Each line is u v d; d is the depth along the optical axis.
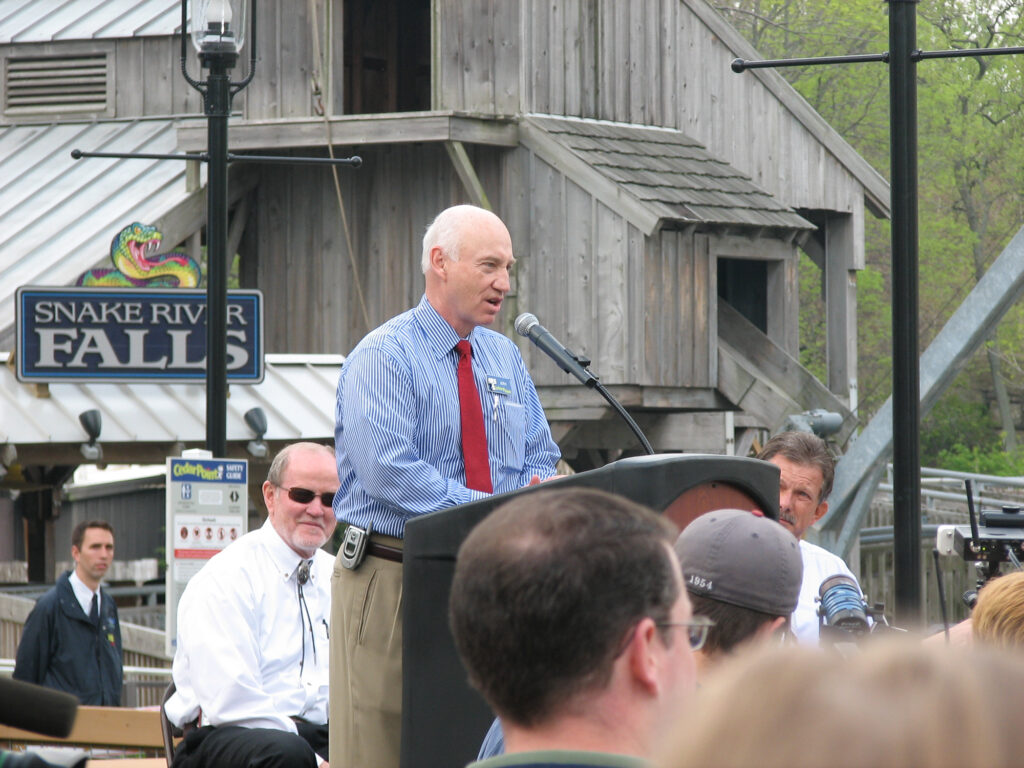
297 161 16.41
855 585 6.87
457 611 3.56
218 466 14.99
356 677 7.43
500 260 7.98
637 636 3.45
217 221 14.19
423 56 34.16
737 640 4.81
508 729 3.56
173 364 23.45
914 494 10.09
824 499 9.81
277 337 30.14
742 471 5.81
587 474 5.76
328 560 10.84
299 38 27.92
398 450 7.50
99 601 17.17
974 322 20.98
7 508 36.25
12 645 23.64
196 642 9.95
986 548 8.20
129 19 32.94
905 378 10.15
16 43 33.19
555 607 3.39
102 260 26.36
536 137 27.06
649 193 26.58
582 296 26.83
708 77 30.38
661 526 3.61
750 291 30.92
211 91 14.24
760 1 60.22
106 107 32.69
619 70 28.81
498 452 8.05
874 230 62.72
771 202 28.77
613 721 3.46
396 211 28.84
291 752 9.45
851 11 59.59
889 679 1.93
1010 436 65.19
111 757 11.74
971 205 63.06
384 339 7.80
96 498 39.75
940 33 60.75
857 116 60.88
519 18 27.09
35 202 29.41
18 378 22.81
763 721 1.91
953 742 1.84
